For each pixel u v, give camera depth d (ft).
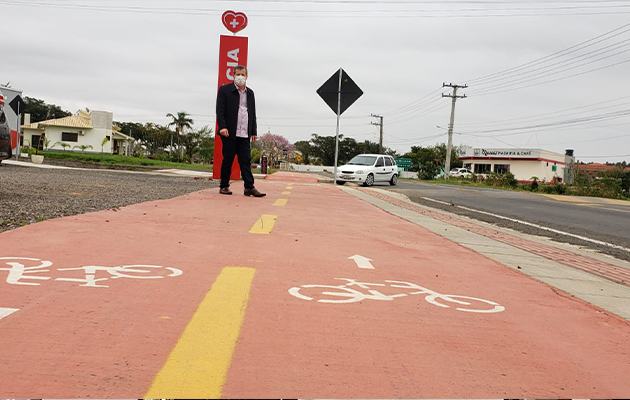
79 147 182.39
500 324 10.09
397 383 7.14
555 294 13.03
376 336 8.84
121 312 9.07
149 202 24.56
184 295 10.25
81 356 7.27
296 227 19.88
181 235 16.31
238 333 8.46
